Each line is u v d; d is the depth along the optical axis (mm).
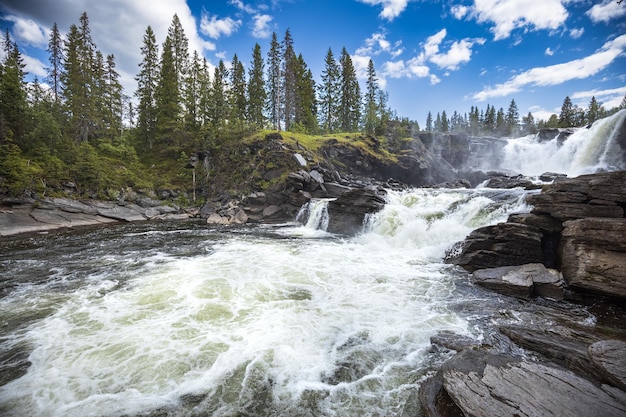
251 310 8594
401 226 19094
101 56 49594
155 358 6195
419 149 49125
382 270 12734
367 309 8734
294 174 30094
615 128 33219
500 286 10156
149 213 32719
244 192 33375
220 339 6953
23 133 32219
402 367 5988
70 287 10523
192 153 41656
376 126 55688
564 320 7875
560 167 40156
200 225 27656
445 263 13852
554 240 11836
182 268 12914
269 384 5449
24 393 5207
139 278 11508
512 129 84062
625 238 8312
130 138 46375
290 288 10469
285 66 54844
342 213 23469
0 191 24125
